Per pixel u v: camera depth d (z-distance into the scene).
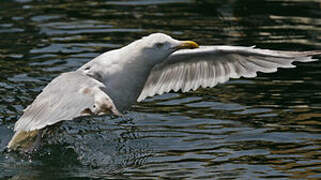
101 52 16.78
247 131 12.45
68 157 11.66
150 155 11.55
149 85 12.10
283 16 20.34
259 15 20.56
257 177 10.43
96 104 8.42
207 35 18.30
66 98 8.59
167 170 10.83
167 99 14.36
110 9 21.31
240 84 15.20
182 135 12.38
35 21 19.72
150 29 18.89
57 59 16.34
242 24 19.58
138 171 10.86
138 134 12.51
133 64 10.45
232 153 11.48
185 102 14.12
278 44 17.42
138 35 18.25
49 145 12.12
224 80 11.99
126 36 18.19
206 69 12.01
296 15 20.41
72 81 8.85
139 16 20.44
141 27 19.11
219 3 22.12
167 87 12.22
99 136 12.51
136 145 12.02
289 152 11.45
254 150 11.58
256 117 13.12
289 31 18.73
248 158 11.23
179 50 11.68
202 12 21.00
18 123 8.77
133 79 10.48
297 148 11.60
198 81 12.16
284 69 16.14
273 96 14.26
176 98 14.40
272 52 11.14
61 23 19.53
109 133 12.62
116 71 10.38
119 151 11.82
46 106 8.69
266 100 14.03
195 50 11.61
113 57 10.51
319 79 15.24
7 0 22.14
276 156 11.29
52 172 11.03
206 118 13.16
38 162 11.49
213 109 13.63
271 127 12.59
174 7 21.67
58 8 21.33
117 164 11.26
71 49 17.11
